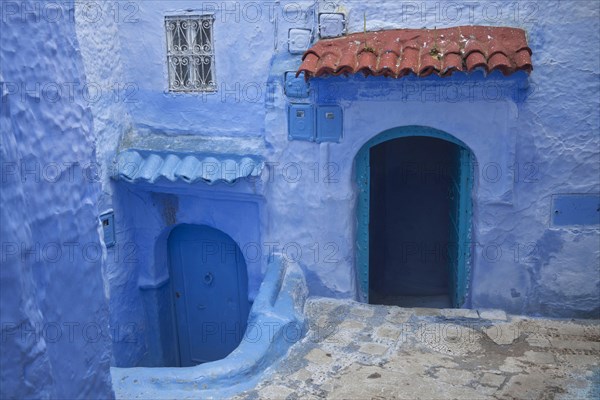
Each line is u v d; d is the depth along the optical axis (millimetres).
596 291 7371
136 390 5801
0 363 2139
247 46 7562
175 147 7934
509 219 7289
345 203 7570
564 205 7184
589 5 6645
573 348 6699
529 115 6961
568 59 6789
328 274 7836
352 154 7395
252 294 8320
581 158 7027
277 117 7473
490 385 6035
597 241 7242
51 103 2539
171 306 9156
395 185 10516
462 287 7906
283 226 7816
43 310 2434
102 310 2840
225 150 7766
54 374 2492
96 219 2826
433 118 7090
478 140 7070
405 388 6000
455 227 8070
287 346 6684
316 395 5887
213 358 9305
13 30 2357
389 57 6438
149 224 8484
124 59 8016
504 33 6664
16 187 2229
